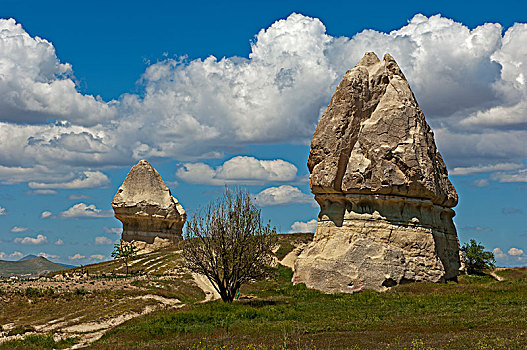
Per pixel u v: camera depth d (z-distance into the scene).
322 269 50.75
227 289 47.28
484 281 54.00
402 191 50.72
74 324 42.50
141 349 29.98
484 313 34.91
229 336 32.69
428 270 50.53
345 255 50.25
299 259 54.22
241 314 39.53
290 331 32.38
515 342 24.89
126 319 44.28
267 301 46.16
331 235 52.84
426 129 54.78
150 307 49.59
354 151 52.59
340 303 43.81
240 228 47.59
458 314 35.25
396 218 51.22
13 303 50.16
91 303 50.50
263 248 48.00
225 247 47.22
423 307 39.75
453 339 26.78
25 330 40.53
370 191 51.19
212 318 38.81
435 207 54.75
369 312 38.66
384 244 50.44
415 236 50.91
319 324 34.56
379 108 53.16
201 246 48.38
